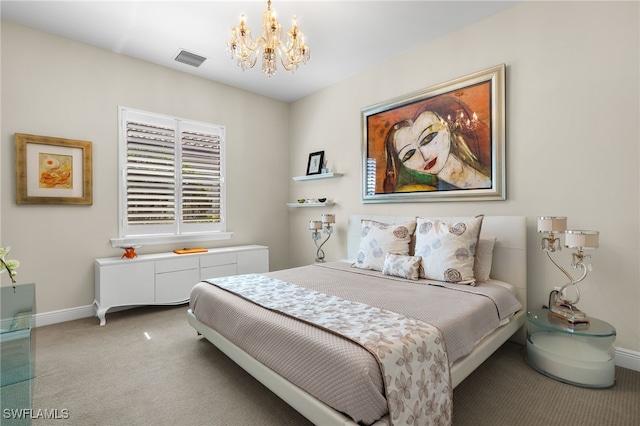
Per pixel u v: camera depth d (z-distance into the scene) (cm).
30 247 290
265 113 469
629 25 210
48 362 225
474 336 178
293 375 148
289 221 498
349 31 297
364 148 378
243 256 401
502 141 265
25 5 258
